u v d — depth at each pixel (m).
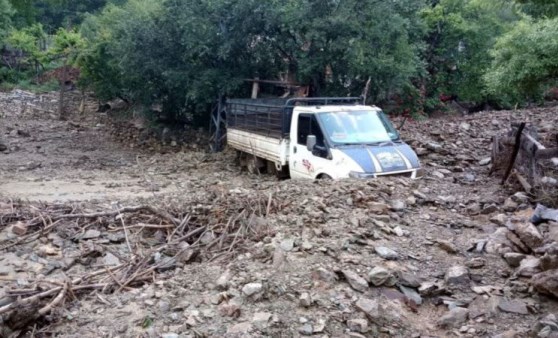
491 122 17.41
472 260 6.15
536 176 8.52
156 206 9.14
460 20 28.45
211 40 20.02
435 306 5.31
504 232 6.80
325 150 11.16
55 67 40.12
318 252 6.17
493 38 27.70
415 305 5.25
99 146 23.98
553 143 11.69
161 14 21.09
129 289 5.96
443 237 6.96
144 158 20.61
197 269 6.18
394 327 4.82
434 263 6.16
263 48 20.78
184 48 21.08
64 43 35.06
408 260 6.20
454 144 14.71
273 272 5.67
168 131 24.84
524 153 9.32
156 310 5.16
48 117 31.80
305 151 11.91
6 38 41.31
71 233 8.15
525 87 13.20
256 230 7.30
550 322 4.62
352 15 18.25
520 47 12.64
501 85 13.27
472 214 8.04
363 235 6.68
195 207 8.84
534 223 6.80
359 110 11.96
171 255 7.22
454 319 4.92
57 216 8.69
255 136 14.86
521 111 20.05
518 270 5.76
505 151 10.83
